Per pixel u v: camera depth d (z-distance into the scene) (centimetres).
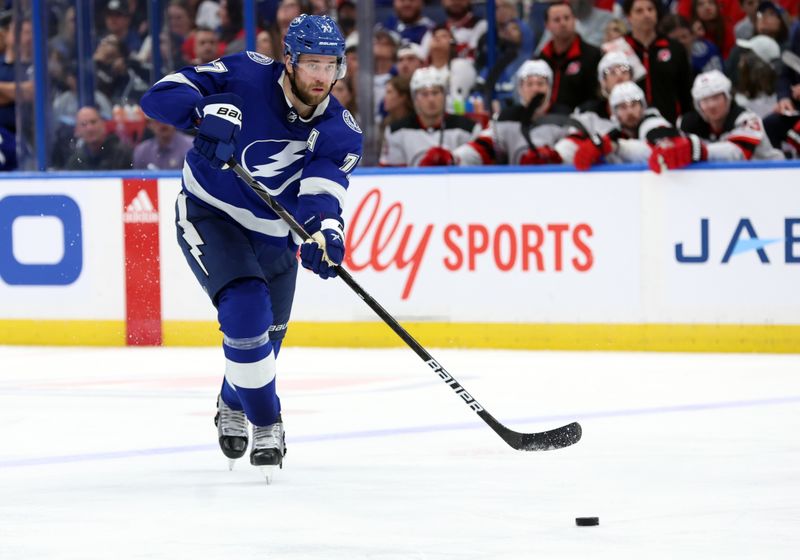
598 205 2233
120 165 2653
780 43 2431
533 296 2273
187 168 1198
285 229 1222
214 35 2683
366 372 2000
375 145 2475
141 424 1534
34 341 2516
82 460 1299
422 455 1298
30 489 1145
